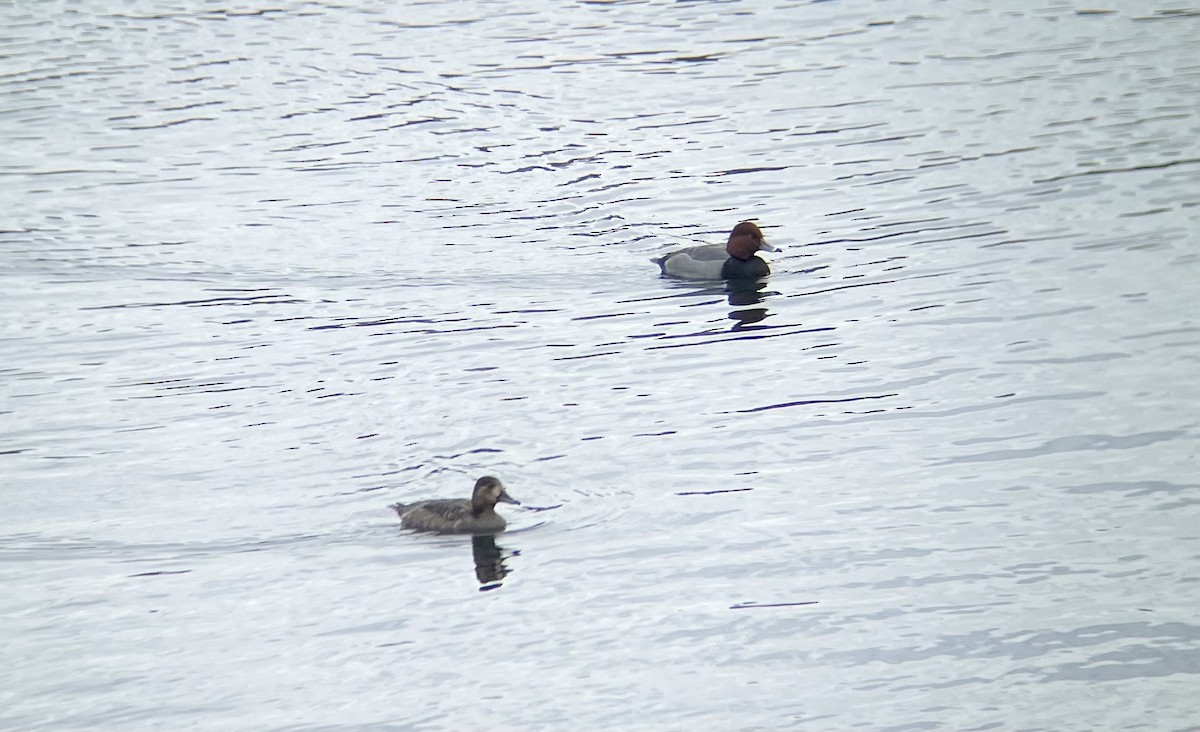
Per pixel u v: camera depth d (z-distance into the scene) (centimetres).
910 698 1497
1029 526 1817
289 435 2150
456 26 4478
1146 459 1959
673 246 2909
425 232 3025
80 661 1600
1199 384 2159
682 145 3434
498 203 3162
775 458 2033
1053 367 2256
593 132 3553
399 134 3597
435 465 2041
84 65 4162
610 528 1861
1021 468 1961
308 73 4072
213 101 3866
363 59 4178
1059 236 2784
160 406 2273
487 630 1642
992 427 2083
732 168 3281
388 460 2061
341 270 2839
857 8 4462
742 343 2445
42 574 1777
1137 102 3494
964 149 3284
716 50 4138
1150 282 2542
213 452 2100
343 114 3744
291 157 3469
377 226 3058
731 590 1708
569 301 2675
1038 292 2547
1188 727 1431
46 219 3130
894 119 3509
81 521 1908
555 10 4616
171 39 4406
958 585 1697
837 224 2947
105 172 3403
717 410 2192
